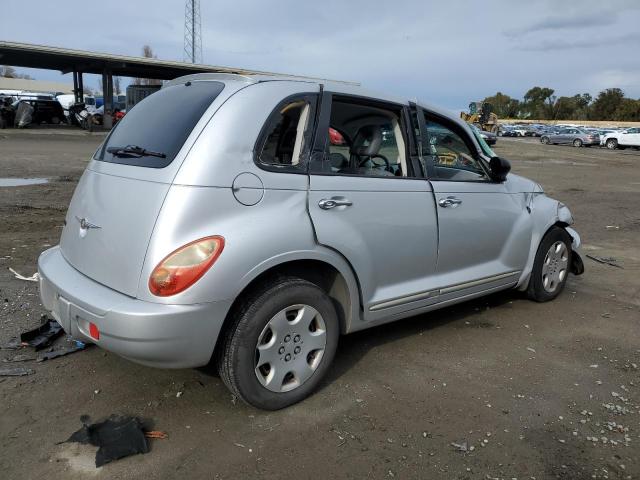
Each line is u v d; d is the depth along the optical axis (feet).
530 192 16.01
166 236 8.93
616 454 9.53
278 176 9.91
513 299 17.47
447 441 9.72
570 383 12.02
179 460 8.93
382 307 11.84
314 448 9.37
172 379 11.38
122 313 8.77
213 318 9.07
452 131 14.02
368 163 12.19
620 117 277.85
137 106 12.19
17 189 35.32
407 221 11.97
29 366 11.71
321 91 10.82
